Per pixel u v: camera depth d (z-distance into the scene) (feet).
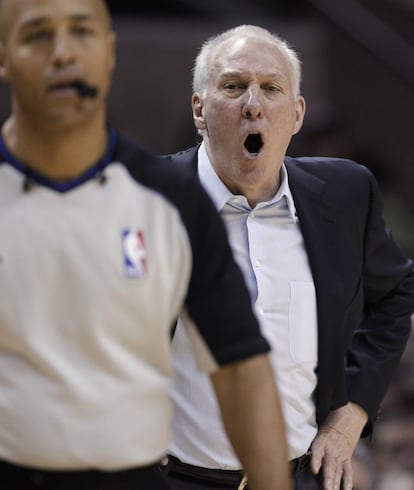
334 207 40.60
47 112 25.39
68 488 26.27
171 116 93.66
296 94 40.86
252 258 39.11
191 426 38.27
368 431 42.88
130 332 26.22
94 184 26.25
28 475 26.22
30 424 25.72
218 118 39.24
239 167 39.19
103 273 25.77
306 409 39.45
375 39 98.68
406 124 102.32
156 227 26.48
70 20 25.39
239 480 38.63
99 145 26.50
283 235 39.58
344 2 99.45
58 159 25.99
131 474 26.76
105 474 26.45
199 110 41.29
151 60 93.20
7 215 25.80
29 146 26.05
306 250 39.65
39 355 25.55
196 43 94.38
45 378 25.80
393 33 99.45
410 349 70.95
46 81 25.29
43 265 25.61
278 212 39.75
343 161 42.34
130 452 26.32
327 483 39.83
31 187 25.91
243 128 38.86
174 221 26.68
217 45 40.29
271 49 39.55
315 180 40.98
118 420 26.08
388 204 92.38
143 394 26.45
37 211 25.81
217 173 39.96
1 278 25.53
